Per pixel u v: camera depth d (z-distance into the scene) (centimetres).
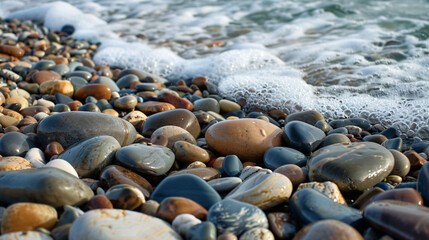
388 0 154
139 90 88
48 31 150
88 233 47
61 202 53
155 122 72
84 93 84
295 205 53
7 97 82
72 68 102
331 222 48
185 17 159
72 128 65
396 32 121
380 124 79
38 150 63
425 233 47
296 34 129
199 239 48
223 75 103
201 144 71
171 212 52
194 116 74
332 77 95
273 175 56
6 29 145
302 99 87
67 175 55
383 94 87
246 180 58
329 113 83
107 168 60
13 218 50
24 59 110
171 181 56
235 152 67
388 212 49
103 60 116
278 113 84
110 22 158
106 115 67
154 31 144
